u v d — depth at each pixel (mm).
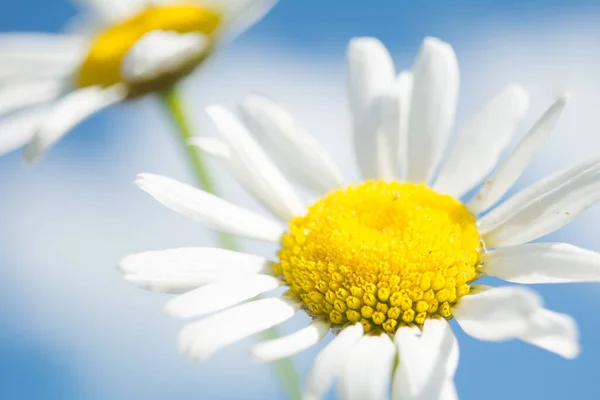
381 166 152
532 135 139
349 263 137
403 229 139
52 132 173
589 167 135
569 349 123
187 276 137
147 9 190
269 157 152
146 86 179
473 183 148
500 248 137
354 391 126
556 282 133
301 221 145
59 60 191
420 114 150
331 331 136
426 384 126
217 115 150
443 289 135
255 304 135
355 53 154
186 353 129
